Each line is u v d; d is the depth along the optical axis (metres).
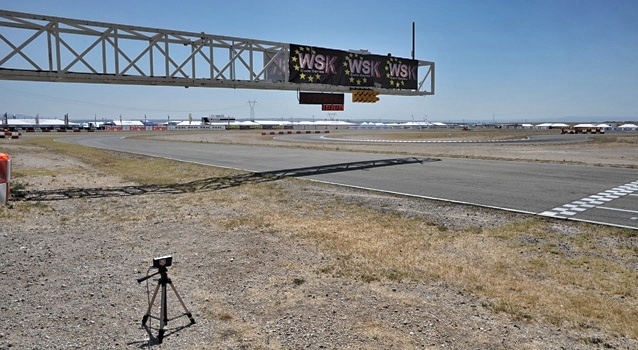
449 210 10.99
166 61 16.67
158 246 7.96
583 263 6.83
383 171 19.48
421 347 4.26
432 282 6.05
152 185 16.08
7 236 8.56
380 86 24.14
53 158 28.66
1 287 5.84
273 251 7.58
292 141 51.44
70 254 7.43
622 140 50.12
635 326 4.71
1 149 33.88
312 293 5.67
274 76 20.27
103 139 56.78
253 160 25.33
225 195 13.70
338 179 16.98
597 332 4.60
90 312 5.08
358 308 5.19
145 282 6.09
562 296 5.52
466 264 6.82
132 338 4.45
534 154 29.64
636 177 16.73
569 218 9.84
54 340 4.39
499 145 41.88
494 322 4.82
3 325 4.71
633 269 6.54
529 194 13.12
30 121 145.50
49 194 13.87
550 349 4.25
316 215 10.59
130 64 15.85
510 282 6.02
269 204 12.13
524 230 8.91
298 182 16.27
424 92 26.84
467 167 20.72
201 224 9.73
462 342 4.37
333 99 22.92
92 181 17.22
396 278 6.20
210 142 48.78
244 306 5.27
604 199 12.18
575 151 32.91
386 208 11.34
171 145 42.62
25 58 13.89
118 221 10.06
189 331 4.61
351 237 8.46
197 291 5.77
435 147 38.31
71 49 14.66
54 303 5.34
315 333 4.55
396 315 4.99
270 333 4.56
